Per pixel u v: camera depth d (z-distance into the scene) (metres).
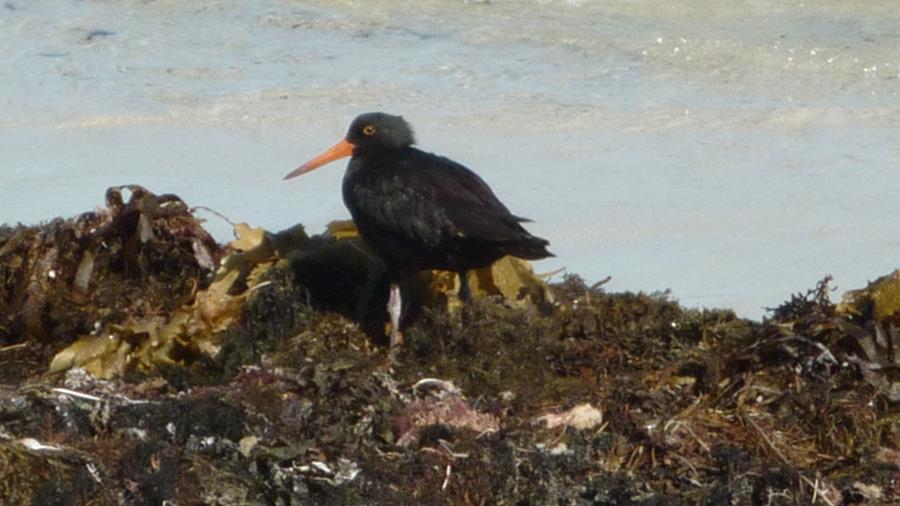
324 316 11.48
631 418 9.96
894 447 9.89
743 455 9.45
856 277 14.61
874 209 16.38
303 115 18.83
